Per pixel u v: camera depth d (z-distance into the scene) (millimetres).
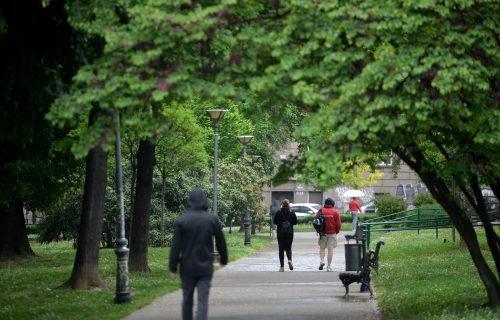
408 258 66062
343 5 26781
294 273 56844
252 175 115500
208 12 24484
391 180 166875
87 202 45594
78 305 37594
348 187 158500
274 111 32625
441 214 101125
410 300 37906
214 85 25500
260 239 109562
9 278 53000
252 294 42938
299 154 30984
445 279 46875
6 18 31953
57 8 33031
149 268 56531
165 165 79438
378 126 25891
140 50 25594
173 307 37438
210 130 110750
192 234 26688
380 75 25594
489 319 29156
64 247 97188
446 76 25891
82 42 34312
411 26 26250
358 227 45188
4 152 45062
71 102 25281
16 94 34438
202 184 94875
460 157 30828
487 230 36406
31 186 63719
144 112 28859
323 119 26047
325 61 25906
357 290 44719
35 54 34031
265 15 27875
